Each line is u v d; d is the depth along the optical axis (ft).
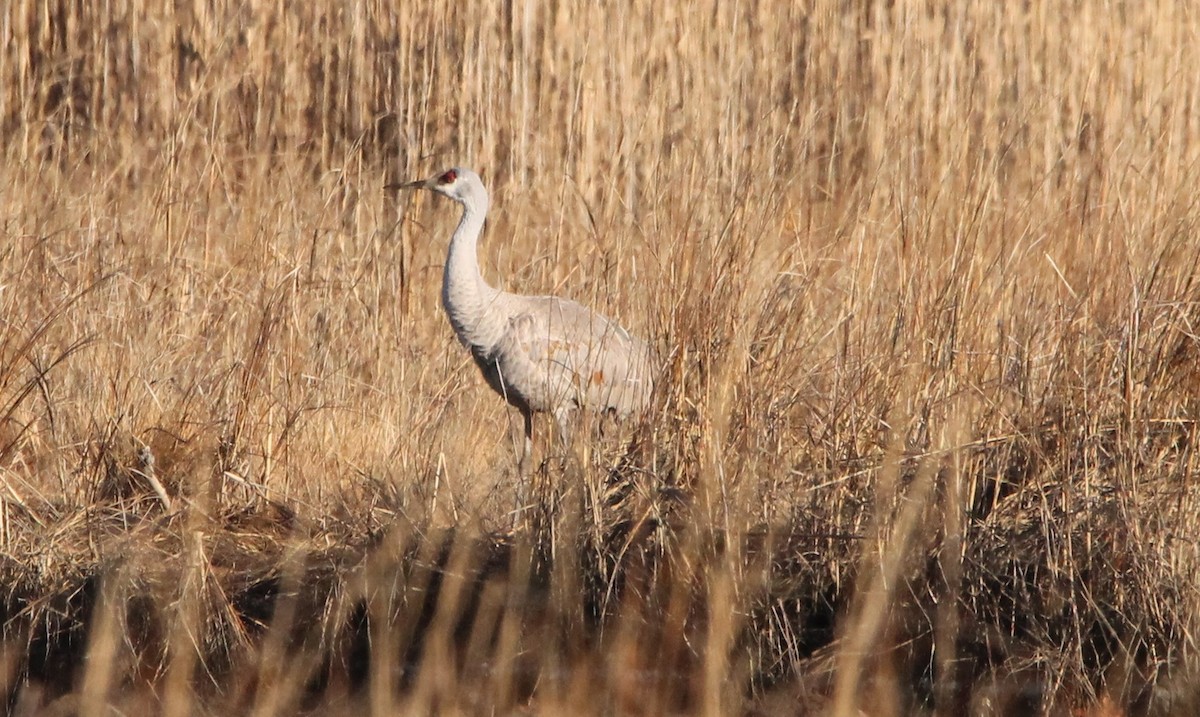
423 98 121.80
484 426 87.71
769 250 78.28
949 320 69.67
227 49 125.90
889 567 61.93
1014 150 113.19
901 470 65.82
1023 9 144.25
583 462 68.95
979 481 68.08
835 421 67.62
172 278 93.66
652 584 63.72
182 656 59.77
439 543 68.13
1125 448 63.26
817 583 64.75
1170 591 60.03
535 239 113.60
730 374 66.18
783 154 83.92
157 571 67.92
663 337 72.59
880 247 78.28
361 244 107.34
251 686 61.82
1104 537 63.05
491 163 123.85
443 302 85.76
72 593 66.95
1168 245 68.28
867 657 60.75
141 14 127.03
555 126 126.11
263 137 125.18
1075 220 85.51
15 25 128.36
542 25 129.49
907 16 136.67
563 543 65.16
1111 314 70.23
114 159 117.60
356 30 127.95
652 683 59.82
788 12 139.44
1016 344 70.13
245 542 72.95
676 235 75.72
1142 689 58.59
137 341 86.58
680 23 129.49
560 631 62.49
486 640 62.28
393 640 62.64
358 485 76.59
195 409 82.43
